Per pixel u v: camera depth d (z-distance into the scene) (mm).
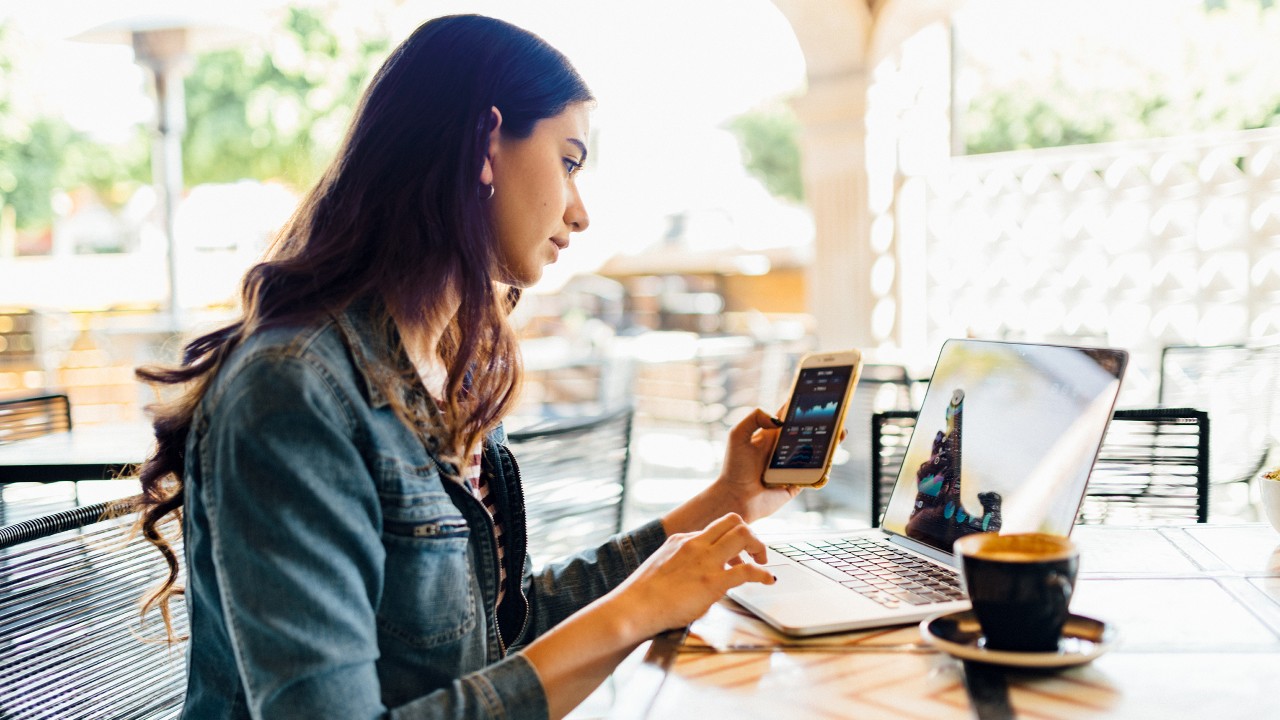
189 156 9828
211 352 1004
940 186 4586
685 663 868
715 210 9570
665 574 959
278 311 940
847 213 4574
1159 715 727
